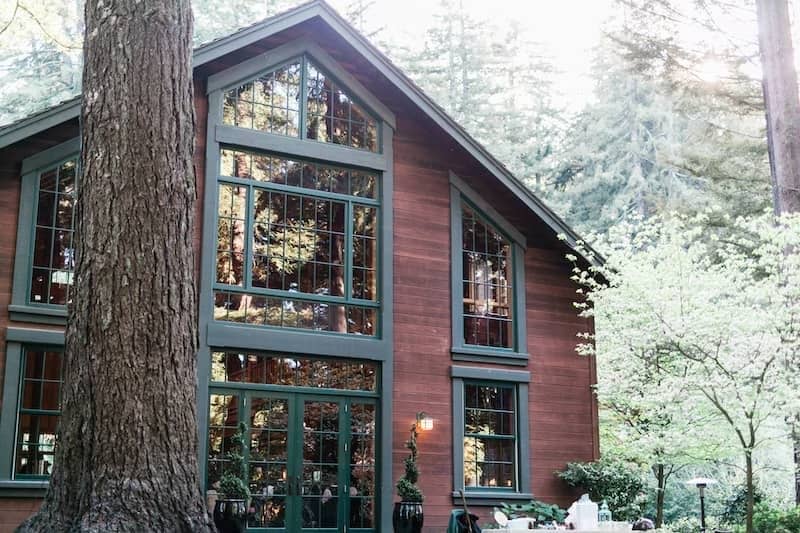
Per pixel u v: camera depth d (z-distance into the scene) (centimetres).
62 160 1130
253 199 1227
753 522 1185
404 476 1216
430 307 1322
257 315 1202
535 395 1385
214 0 2778
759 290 1173
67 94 2523
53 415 1078
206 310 1161
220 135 1209
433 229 1348
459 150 1376
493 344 1375
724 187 1745
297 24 1269
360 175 1315
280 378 1205
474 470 1317
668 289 1261
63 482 600
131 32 660
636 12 1634
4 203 1095
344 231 1282
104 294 618
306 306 1239
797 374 1128
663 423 1385
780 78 1366
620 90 2780
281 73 1282
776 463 1828
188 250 653
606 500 1355
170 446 611
